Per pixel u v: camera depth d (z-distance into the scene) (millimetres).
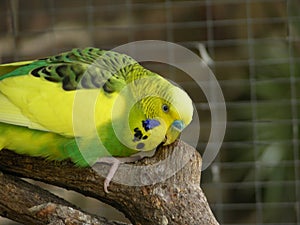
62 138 3133
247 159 6426
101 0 7012
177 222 3188
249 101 6629
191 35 6875
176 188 3223
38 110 3107
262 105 6465
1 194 3219
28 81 3186
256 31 6840
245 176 6441
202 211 3211
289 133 6398
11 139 3145
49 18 6863
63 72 3215
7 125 3117
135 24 7008
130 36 6945
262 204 6430
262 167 6426
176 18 6898
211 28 6816
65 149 3162
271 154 6379
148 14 7008
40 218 3207
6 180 3252
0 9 6609
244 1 6613
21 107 3115
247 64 6723
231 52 6785
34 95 3137
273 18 6797
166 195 3213
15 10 6648
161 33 6949
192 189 3240
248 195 6480
